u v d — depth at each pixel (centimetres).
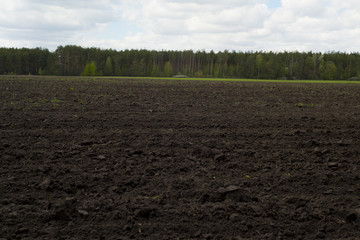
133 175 538
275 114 1197
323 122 1041
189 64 11581
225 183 512
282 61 10656
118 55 10669
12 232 355
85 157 627
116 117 1058
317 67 10438
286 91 2308
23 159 606
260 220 395
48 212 400
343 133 880
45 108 1207
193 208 423
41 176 525
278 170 575
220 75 10375
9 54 9394
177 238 352
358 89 2630
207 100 1630
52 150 667
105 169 559
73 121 971
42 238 345
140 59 10919
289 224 388
